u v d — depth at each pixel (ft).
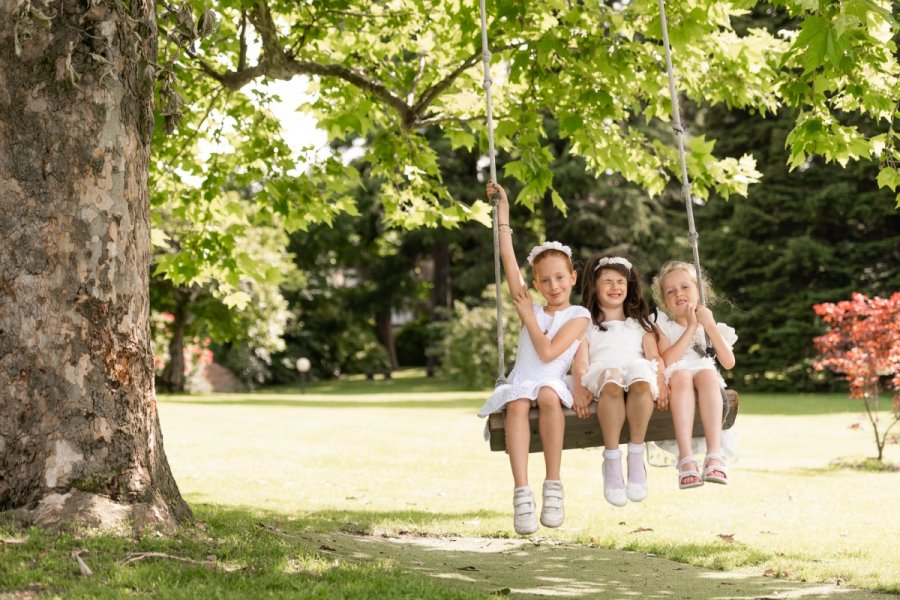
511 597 14.76
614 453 15.29
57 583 12.09
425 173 30.89
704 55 26.55
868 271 96.58
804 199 94.94
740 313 97.04
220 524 16.57
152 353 15.37
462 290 126.00
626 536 23.16
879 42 19.43
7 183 14.25
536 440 16.15
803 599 16.10
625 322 16.63
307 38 27.81
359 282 159.33
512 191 108.58
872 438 51.08
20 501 14.03
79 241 14.33
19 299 14.19
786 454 44.01
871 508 28.48
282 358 139.03
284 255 103.04
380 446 46.26
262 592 12.44
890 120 21.01
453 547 21.11
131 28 14.75
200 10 23.18
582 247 106.32
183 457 39.19
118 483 14.46
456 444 47.78
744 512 27.66
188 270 29.68
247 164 30.76
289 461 39.45
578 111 26.08
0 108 14.32
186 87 28.96
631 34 24.80
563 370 16.07
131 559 13.12
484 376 105.50
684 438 15.53
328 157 30.40
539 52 23.73
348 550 17.76
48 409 14.20
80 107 14.42
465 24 24.56
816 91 20.71
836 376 96.53
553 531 24.00
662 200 110.73
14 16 13.85
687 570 19.08
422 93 27.89
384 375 146.20
